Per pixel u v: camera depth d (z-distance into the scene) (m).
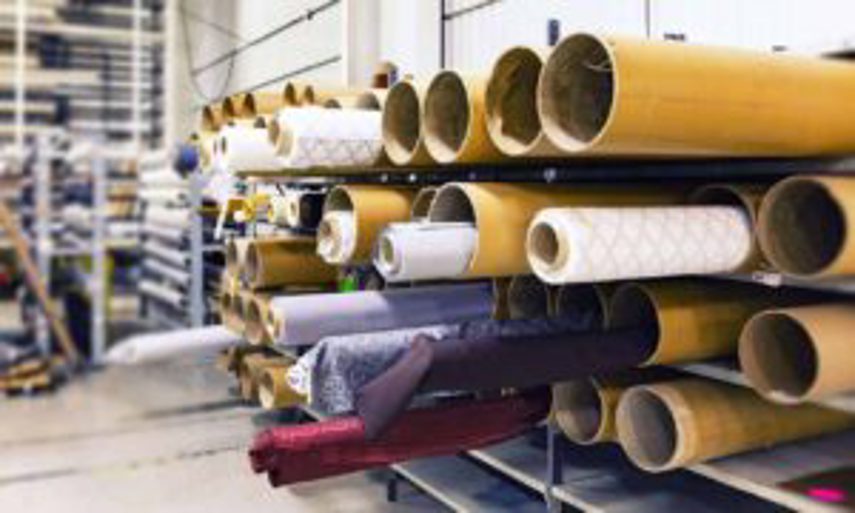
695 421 1.72
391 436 1.86
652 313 1.89
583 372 1.73
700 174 1.90
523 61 1.67
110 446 3.31
